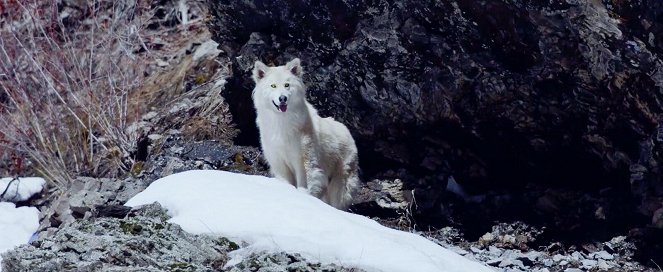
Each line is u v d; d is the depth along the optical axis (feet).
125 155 41.60
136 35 50.24
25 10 46.52
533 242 31.91
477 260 30.22
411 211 33.58
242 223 24.41
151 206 26.18
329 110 36.40
